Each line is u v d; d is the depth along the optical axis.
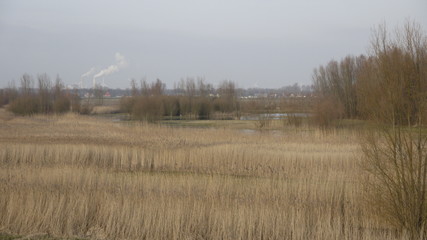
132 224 9.36
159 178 13.48
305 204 10.79
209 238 9.28
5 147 18.47
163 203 10.02
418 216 8.00
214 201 10.60
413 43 8.48
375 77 8.85
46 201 10.17
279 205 10.60
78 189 11.45
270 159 17.89
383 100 8.45
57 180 12.56
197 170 17.22
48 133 26.73
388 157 8.40
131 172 16.48
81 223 9.77
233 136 26.23
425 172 7.97
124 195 10.94
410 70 8.27
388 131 8.34
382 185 8.83
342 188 11.94
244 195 11.52
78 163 16.88
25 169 14.30
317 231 9.09
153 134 26.91
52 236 9.12
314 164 17.09
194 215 9.62
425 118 7.96
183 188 12.03
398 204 8.30
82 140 23.44
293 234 9.03
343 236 8.86
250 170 16.86
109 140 23.86
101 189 11.91
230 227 9.33
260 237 9.13
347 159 16.88
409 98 8.17
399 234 8.24
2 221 9.70
